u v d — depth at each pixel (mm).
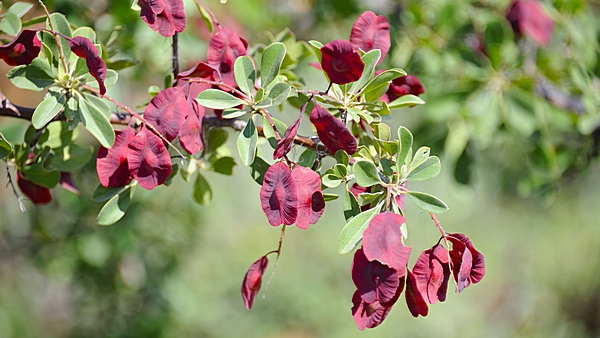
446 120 1698
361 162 1011
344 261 4520
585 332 4441
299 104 1177
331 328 4125
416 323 4113
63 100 1065
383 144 1059
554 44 1694
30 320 2688
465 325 4219
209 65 1088
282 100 1043
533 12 1558
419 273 1001
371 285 989
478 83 1576
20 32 1071
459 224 4527
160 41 1507
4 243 2154
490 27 1520
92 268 2027
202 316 3551
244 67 1062
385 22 1114
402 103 1118
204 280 3834
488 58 1566
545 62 1606
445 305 4305
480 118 1566
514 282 4562
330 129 1024
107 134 1047
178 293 2236
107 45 1244
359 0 1652
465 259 999
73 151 1180
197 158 1196
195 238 2334
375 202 1030
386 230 989
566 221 4723
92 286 2078
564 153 1758
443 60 1620
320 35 1817
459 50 1577
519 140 1824
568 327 4426
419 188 4285
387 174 1032
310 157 1076
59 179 1167
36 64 1064
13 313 2641
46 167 1170
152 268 2156
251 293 1070
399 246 987
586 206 4719
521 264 4656
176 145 1184
